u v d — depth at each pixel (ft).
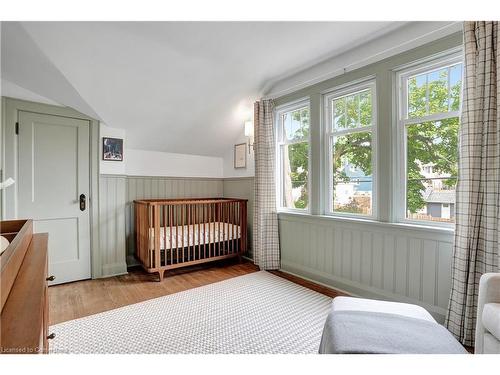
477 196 5.88
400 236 7.46
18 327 2.18
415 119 7.47
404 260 7.38
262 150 11.35
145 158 12.55
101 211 10.37
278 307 7.76
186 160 13.85
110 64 8.02
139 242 11.07
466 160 5.93
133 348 5.70
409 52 7.27
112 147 10.67
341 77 8.95
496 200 5.59
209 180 14.67
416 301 7.13
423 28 7.05
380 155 7.98
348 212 9.20
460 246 5.99
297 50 8.61
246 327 6.64
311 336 6.27
